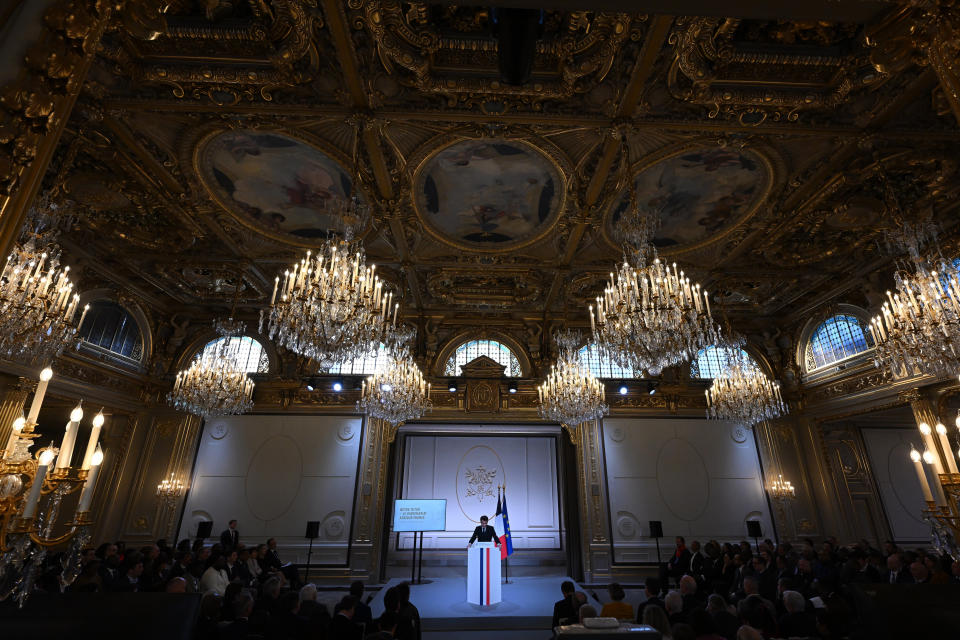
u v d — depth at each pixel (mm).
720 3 2951
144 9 2891
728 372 12688
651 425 14648
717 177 8297
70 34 2289
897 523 14172
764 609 5738
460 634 8805
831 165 7797
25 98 2053
